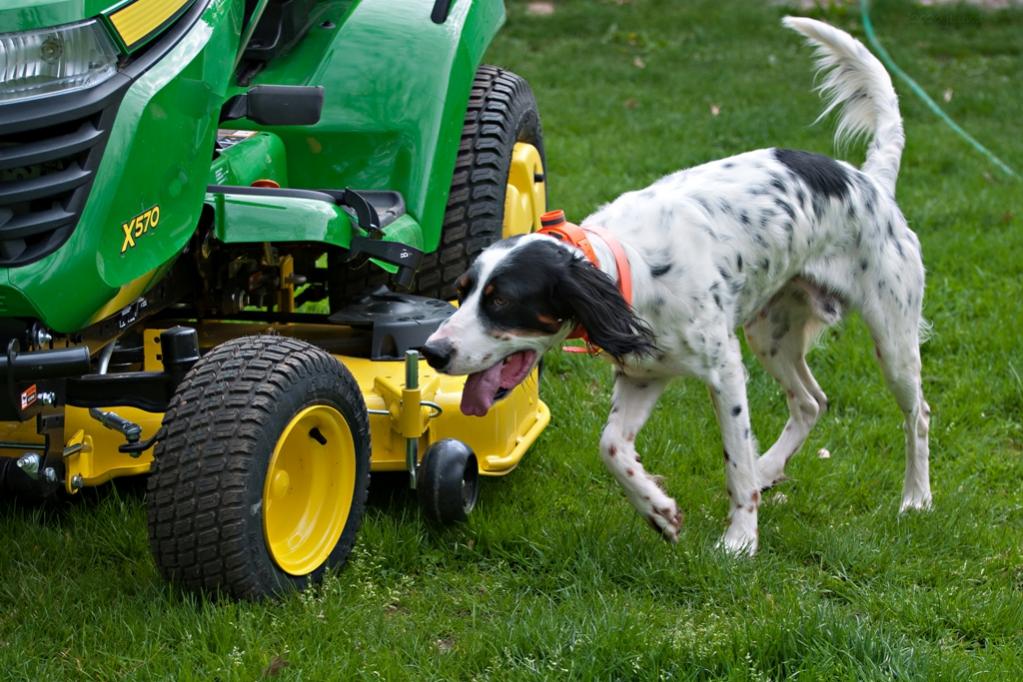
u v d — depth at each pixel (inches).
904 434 222.2
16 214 138.1
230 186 176.9
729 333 179.2
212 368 152.9
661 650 144.1
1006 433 226.7
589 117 460.8
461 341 156.4
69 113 138.3
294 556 159.8
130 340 196.2
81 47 140.6
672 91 507.5
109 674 141.5
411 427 177.6
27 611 153.7
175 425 149.0
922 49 603.5
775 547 181.6
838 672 141.6
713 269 176.1
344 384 162.6
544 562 170.7
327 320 196.4
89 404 159.8
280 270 203.6
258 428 148.4
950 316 276.5
